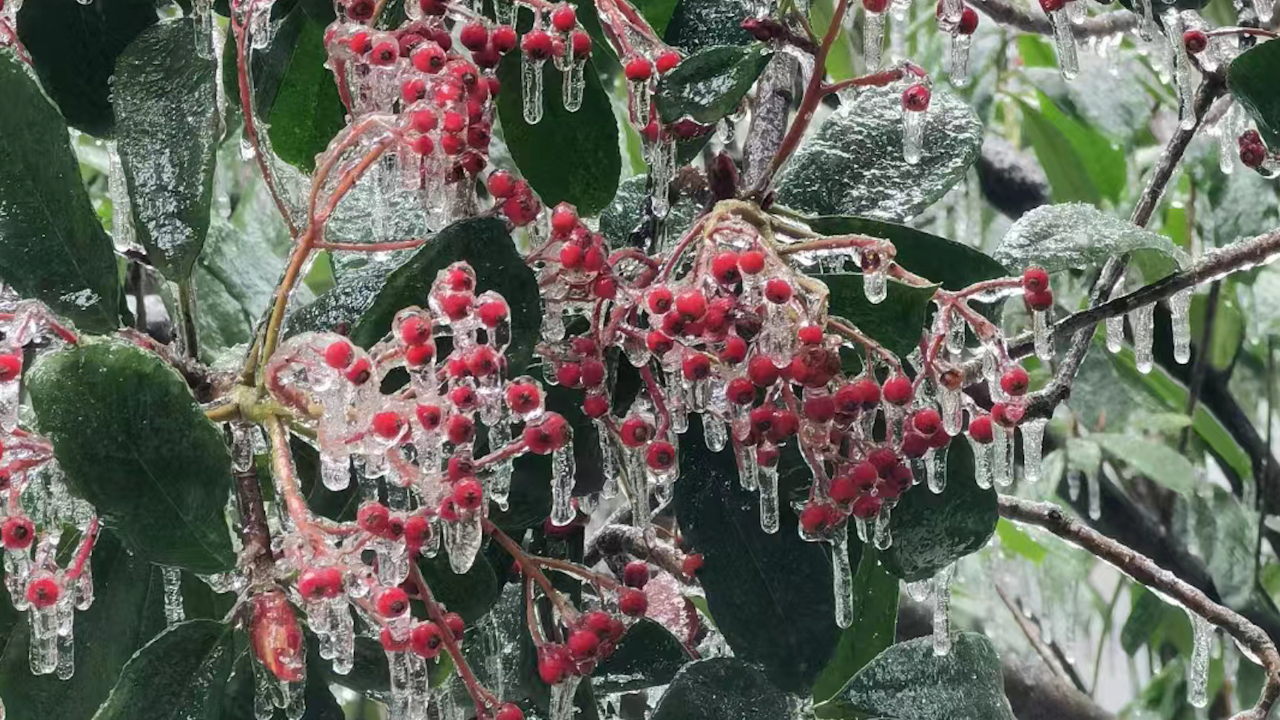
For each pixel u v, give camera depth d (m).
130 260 1.20
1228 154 1.25
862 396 0.98
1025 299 1.01
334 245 0.97
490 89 1.00
